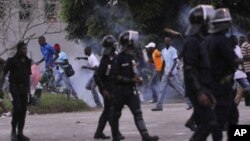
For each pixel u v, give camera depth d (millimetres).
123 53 20391
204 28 16734
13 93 23703
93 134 25266
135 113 20359
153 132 24812
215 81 16766
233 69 16828
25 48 23891
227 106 16906
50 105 36469
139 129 20359
